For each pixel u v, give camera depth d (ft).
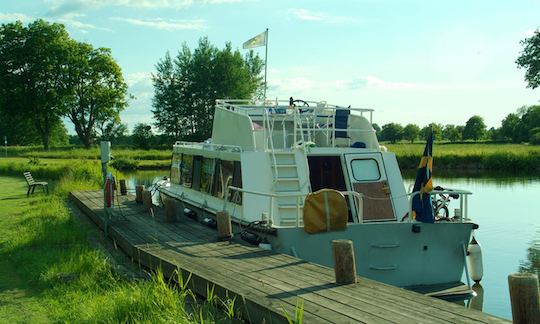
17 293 27.86
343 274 23.53
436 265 33.37
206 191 46.29
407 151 164.25
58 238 41.52
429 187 33.01
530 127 348.38
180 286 24.90
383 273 32.60
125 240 36.88
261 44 53.57
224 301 23.39
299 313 18.75
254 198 36.96
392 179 38.24
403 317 18.84
